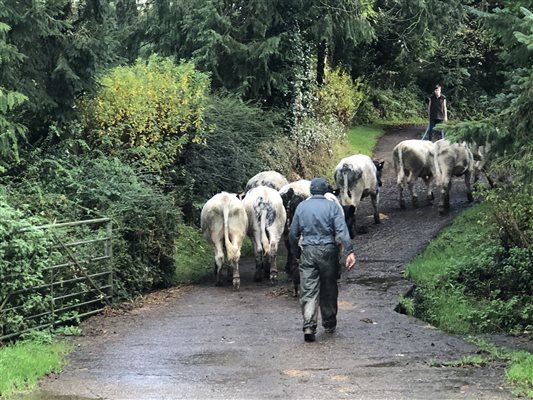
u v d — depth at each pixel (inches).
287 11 871.7
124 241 461.4
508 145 349.7
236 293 474.9
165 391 281.0
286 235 524.1
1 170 426.3
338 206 369.1
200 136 657.0
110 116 582.2
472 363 312.7
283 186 593.9
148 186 537.0
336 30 903.7
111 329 389.4
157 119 615.8
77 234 433.4
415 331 375.6
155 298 468.8
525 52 373.4
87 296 426.0
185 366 316.5
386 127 1405.0
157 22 895.1
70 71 498.6
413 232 629.9
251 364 318.3
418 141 718.5
